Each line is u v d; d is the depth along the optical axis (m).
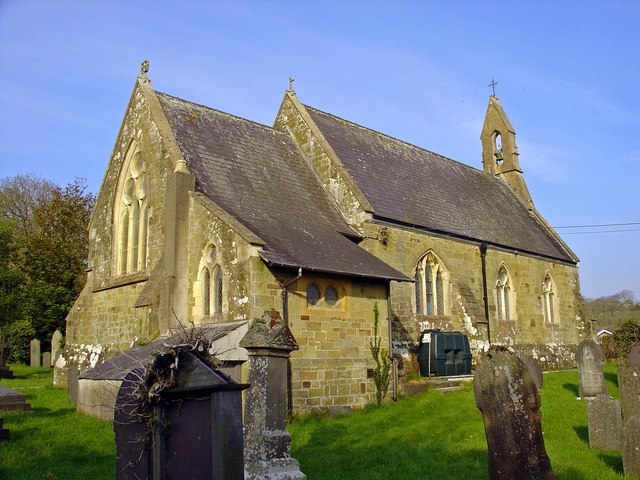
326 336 19.81
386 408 20.09
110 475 11.40
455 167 38.91
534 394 9.55
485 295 30.86
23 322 40.78
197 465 8.28
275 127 30.91
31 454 12.88
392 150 33.56
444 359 25.09
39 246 43.66
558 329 37.28
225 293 19.16
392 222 26.14
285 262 18.36
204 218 20.70
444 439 14.62
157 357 8.81
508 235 34.88
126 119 26.36
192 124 25.34
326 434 15.50
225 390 8.14
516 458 9.49
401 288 25.77
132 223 25.39
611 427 13.18
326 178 27.31
